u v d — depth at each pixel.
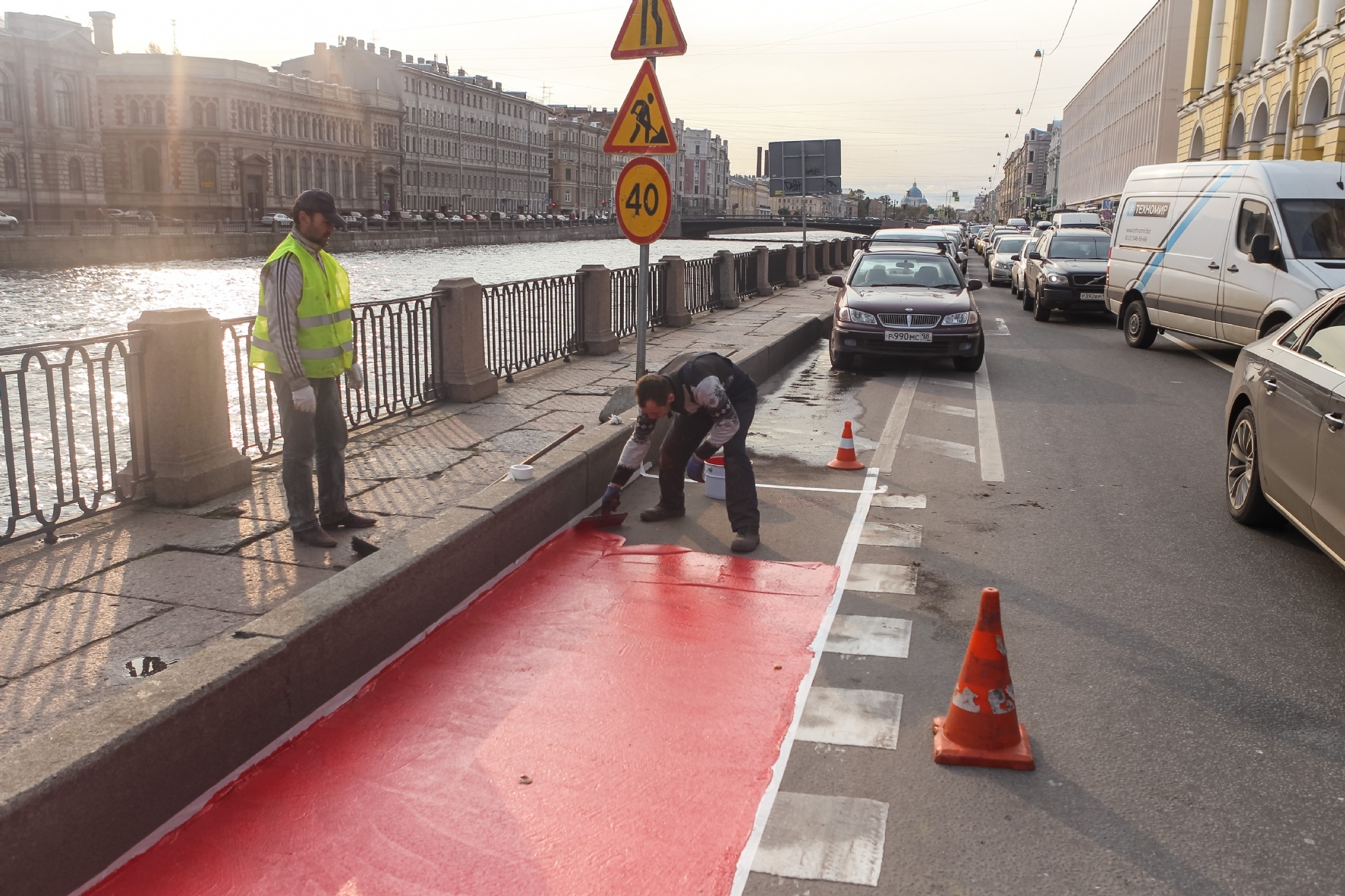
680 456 6.36
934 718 3.96
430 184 110.62
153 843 3.12
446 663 4.38
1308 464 5.44
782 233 100.94
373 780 3.48
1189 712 4.09
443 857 3.08
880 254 14.80
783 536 6.24
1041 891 2.99
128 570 4.93
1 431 10.84
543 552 5.82
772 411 10.58
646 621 4.88
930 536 6.31
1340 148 27.64
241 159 81.44
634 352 13.27
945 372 13.49
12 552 5.15
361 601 4.21
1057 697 4.20
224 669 3.49
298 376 5.11
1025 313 22.81
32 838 2.77
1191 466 8.21
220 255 53.44
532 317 11.43
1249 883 3.05
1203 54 46.19
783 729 3.89
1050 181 146.75
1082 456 8.55
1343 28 27.27
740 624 4.87
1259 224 13.21
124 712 3.18
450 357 9.55
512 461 7.25
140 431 5.90
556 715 3.95
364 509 6.02
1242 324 13.37
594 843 3.16
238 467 6.32
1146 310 15.74
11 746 3.34
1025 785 3.54
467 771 3.55
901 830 3.27
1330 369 5.43
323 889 2.94
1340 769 3.68
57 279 36.66
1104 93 86.56
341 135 95.00
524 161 133.38
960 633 4.83
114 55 79.75
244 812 3.29
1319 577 5.65
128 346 5.77
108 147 80.38
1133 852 3.18
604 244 102.19
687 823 3.28
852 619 4.96
